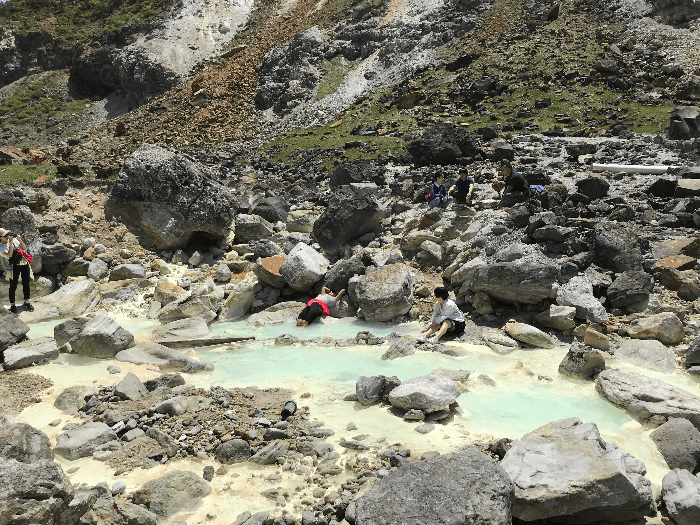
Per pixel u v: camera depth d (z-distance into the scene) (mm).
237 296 10547
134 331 9516
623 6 44219
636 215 13602
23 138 59188
